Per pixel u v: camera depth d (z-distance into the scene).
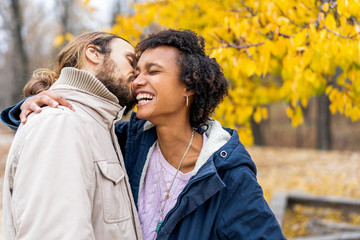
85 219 1.27
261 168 10.09
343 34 2.17
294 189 8.18
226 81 1.71
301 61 2.29
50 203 1.23
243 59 2.50
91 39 1.69
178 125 1.62
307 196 6.68
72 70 1.55
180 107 1.59
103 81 1.66
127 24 3.57
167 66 1.54
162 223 1.52
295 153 11.91
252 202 1.49
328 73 2.66
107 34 1.74
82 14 16.41
